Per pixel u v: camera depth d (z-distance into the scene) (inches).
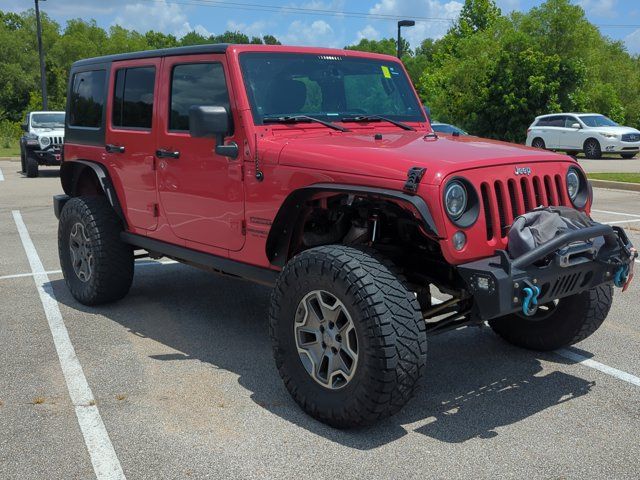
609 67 1518.2
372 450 132.0
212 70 174.9
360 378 131.6
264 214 160.7
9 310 225.5
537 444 134.5
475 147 152.5
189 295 245.6
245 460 128.0
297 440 135.9
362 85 192.1
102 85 224.2
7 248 330.6
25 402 153.6
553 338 178.4
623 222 394.0
